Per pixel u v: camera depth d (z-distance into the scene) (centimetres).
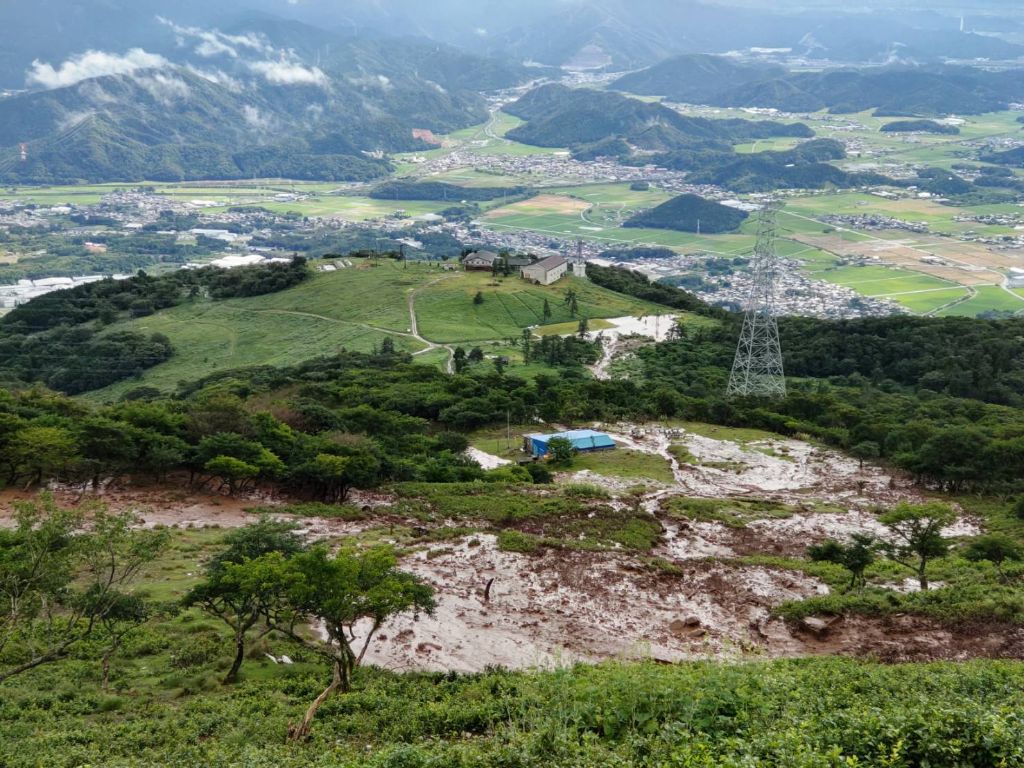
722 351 19550
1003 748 2188
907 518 6081
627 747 2430
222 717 3434
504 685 3778
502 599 5531
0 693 3681
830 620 5050
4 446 7594
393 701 3625
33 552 3712
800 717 2634
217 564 4419
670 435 12256
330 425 10638
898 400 15412
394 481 9019
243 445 8056
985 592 5181
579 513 7925
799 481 10225
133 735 3247
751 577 6138
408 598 3819
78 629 4450
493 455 11112
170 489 7912
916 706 2556
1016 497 9094
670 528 7800
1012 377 17262
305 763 2784
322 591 3656
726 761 2139
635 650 4741
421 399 13112
